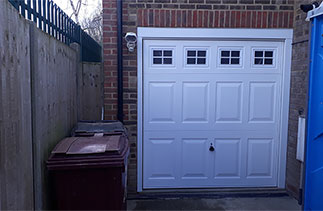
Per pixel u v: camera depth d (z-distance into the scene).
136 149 4.43
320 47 2.79
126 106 4.36
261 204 4.12
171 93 4.42
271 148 4.60
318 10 2.70
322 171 2.78
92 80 5.04
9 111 1.87
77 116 4.32
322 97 2.78
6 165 1.83
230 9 4.27
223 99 4.47
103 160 2.59
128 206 4.05
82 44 5.10
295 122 4.28
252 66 4.45
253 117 4.52
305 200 2.94
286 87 4.45
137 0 4.20
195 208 4.00
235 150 4.55
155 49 4.35
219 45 4.38
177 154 4.52
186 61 4.39
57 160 2.55
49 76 2.80
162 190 4.54
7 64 1.84
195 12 4.25
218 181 4.59
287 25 4.34
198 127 4.49
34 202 2.41
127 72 4.30
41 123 2.52
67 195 2.61
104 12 4.22
